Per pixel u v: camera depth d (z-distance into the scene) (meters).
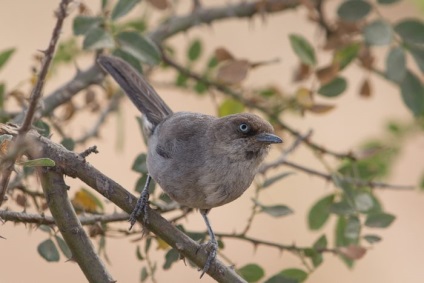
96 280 7.47
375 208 10.02
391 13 17.42
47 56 6.38
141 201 7.93
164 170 9.47
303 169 10.10
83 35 9.16
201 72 12.20
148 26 12.32
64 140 8.98
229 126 9.58
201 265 7.93
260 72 17.14
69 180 13.73
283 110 11.42
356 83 18.91
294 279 8.64
